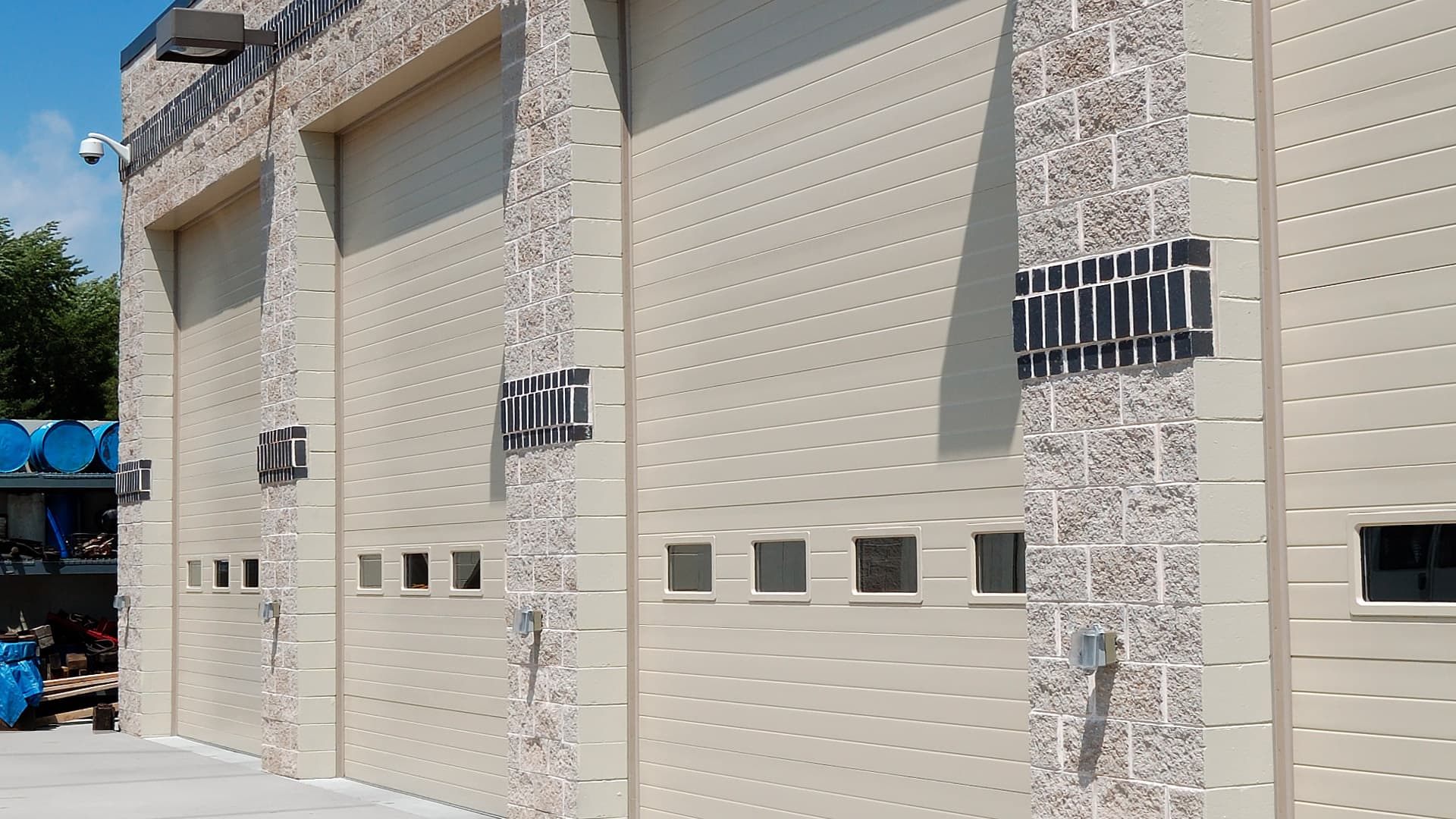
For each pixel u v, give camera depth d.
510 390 12.84
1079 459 7.41
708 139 11.23
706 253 11.21
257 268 19.03
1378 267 6.64
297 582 16.50
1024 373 7.73
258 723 18.72
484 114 14.08
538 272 12.48
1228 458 6.88
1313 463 6.83
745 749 10.70
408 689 15.30
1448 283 6.39
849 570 9.77
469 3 13.45
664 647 11.62
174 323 21.89
